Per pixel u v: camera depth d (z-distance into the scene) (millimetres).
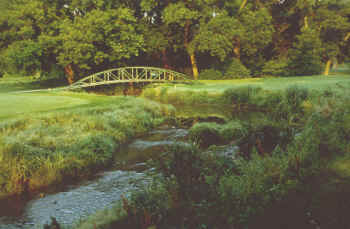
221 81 38188
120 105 17109
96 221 3990
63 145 9523
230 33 36781
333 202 3605
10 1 37500
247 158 6059
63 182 7703
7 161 7633
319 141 5641
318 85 23016
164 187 4480
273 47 49375
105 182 7527
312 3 40562
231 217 3377
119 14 35156
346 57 44188
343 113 7203
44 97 21875
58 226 3820
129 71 45250
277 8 48125
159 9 42750
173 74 37969
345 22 39938
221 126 11406
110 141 10875
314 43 40844
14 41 36188
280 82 30297
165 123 16141
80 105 17078
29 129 10695
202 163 4902
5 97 21484
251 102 22312
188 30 42875
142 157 9664
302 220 3271
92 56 34375
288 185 4078
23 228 5320
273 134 7238
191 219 3549
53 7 34719
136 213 3738
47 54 35719
